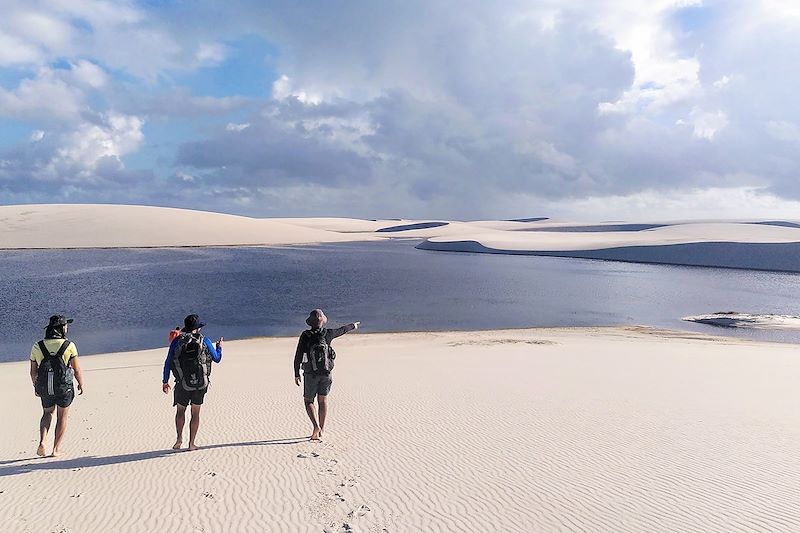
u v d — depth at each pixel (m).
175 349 7.56
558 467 6.75
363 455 7.32
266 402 11.04
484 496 5.84
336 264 80.62
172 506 5.64
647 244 108.56
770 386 12.49
